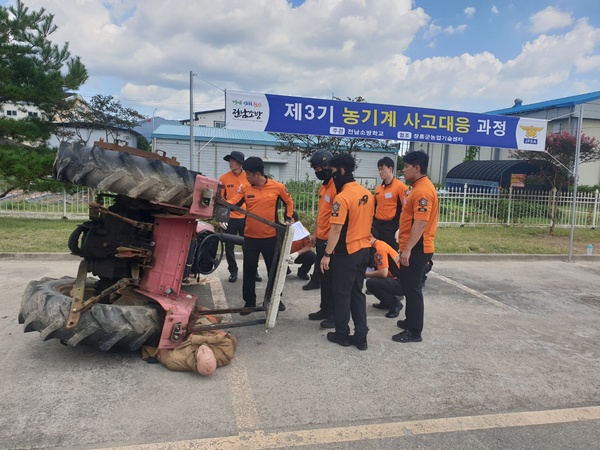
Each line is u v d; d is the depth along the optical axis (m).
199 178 3.44
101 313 3.33
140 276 3.77
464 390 3.50
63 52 12.12
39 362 3.57
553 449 2.79
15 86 10.84
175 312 3.52
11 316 4.55
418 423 3.01
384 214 5.98
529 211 14.02
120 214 3.67
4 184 11.37
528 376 3.80
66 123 25.77
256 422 2.92
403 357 4.08
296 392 3.34
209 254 4.15
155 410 2.98
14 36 11.34
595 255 9.77
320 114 8.57
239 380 3.47
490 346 4.44
